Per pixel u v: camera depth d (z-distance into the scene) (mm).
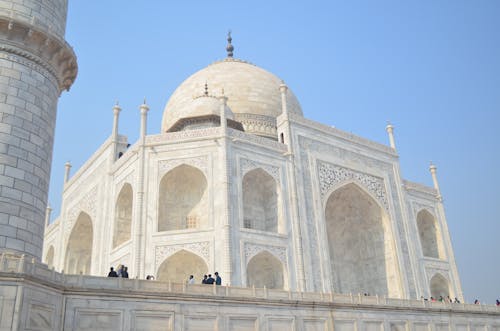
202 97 61406
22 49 23734
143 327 23328
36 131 23359
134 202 47531
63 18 27250
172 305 24484
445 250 67375
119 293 23078
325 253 51688
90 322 21953
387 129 68812
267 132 66312
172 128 59750
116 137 57000
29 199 22109
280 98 71062
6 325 17719
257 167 50562
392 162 65938
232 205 46656
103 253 51656
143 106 50500
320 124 59125
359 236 64875
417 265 61781
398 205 64000
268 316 27609
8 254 20125
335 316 30641
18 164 22078
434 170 72188
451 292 64750
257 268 48906
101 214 54312
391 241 60781
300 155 55188
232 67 73312
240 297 26797
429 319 36406
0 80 22688
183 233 45406
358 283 63312
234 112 67188
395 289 58938
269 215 52125
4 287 18156
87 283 22625
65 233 64625
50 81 25031
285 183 52219
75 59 26719
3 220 20875
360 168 61250
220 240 44625
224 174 47031
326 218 64562
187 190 50281
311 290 48656
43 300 19969
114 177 54344
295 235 50094
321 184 55906
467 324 38844
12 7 23906
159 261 44688
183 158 48531
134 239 45156
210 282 31062
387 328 33219
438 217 69062
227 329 25828
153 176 47938
